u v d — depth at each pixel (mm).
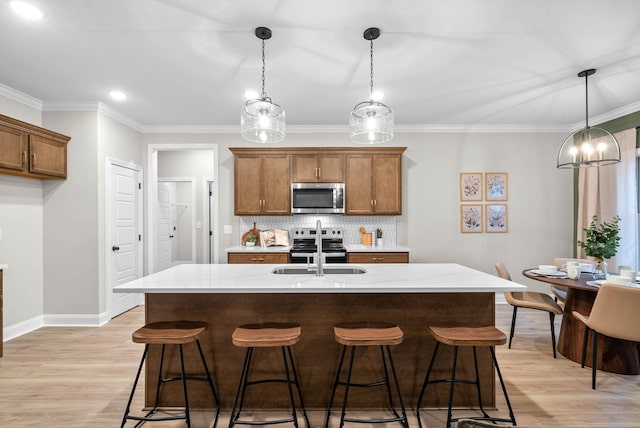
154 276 2260
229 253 4172
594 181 4105
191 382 2146
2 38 2385
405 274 2324
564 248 4691
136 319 3928
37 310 3611
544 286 4672
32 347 3082
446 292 2066
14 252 3357
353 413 2102
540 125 4637
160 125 4594
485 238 4695
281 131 2566
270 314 2162
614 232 2814
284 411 2133
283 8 2068
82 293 3695
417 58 2709
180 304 2160
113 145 3980
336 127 4641
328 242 4629
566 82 3176
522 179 4699
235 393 2145
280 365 2156
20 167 3086
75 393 2297
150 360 2145
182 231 6559
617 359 2594
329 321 2162
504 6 2053
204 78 3078
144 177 4633
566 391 2340
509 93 3453
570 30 2314
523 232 4703
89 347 3086
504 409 2129
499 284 1950
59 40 2418
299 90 3361
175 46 2514
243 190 4371
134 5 2027
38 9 2051
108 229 3848
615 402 2199
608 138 3783
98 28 2270
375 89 3336
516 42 2471
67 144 3674
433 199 4695
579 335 2789
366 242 4527
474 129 4676
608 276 2656
